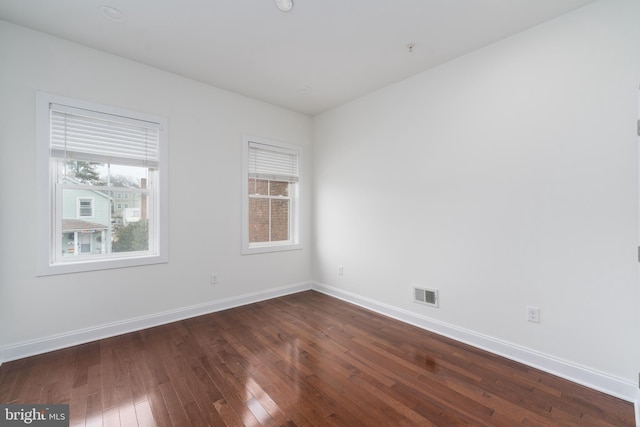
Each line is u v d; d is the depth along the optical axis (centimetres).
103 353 244
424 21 225
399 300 326
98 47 264
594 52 201
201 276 336
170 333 285
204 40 253
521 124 234
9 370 216
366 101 364
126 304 285
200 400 186
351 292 384
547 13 213
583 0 199
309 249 446
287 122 416
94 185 275
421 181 305
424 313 302
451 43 253
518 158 236
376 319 326
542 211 224
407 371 220
